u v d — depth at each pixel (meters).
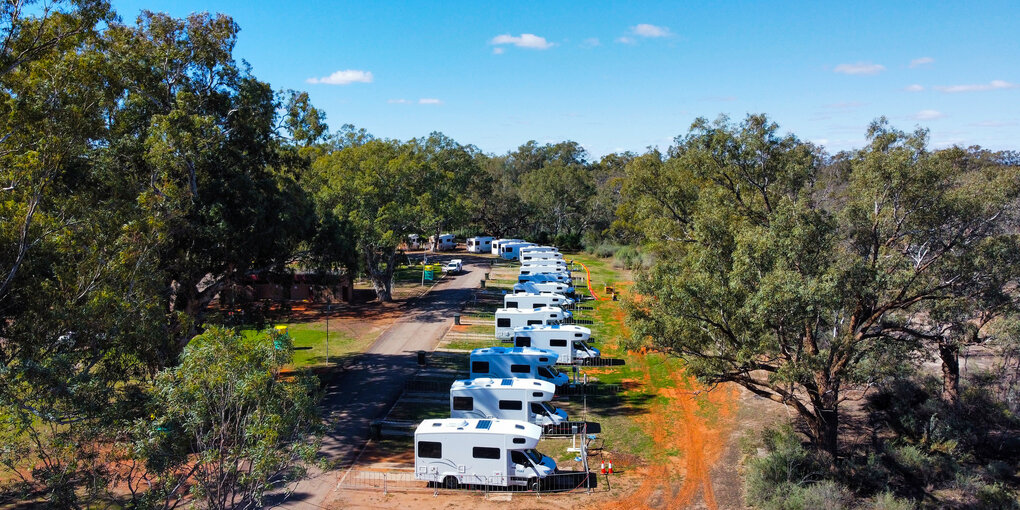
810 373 21.92
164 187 26.81
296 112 35.25
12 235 19.25
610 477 23.81
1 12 20.91
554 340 38.84
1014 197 24.08
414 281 68.75
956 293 24.17
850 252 25.19
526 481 22.41
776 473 22.88
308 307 54.41
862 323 25.25
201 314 33.78
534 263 67.38
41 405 15.02
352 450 25.72
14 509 17.52
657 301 24.84
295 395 16.11
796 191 29.30
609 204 100.12
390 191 53.44
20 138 21.22
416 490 22.33
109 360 18.33
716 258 24.64
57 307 18.27
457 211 62.81
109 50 26.75
